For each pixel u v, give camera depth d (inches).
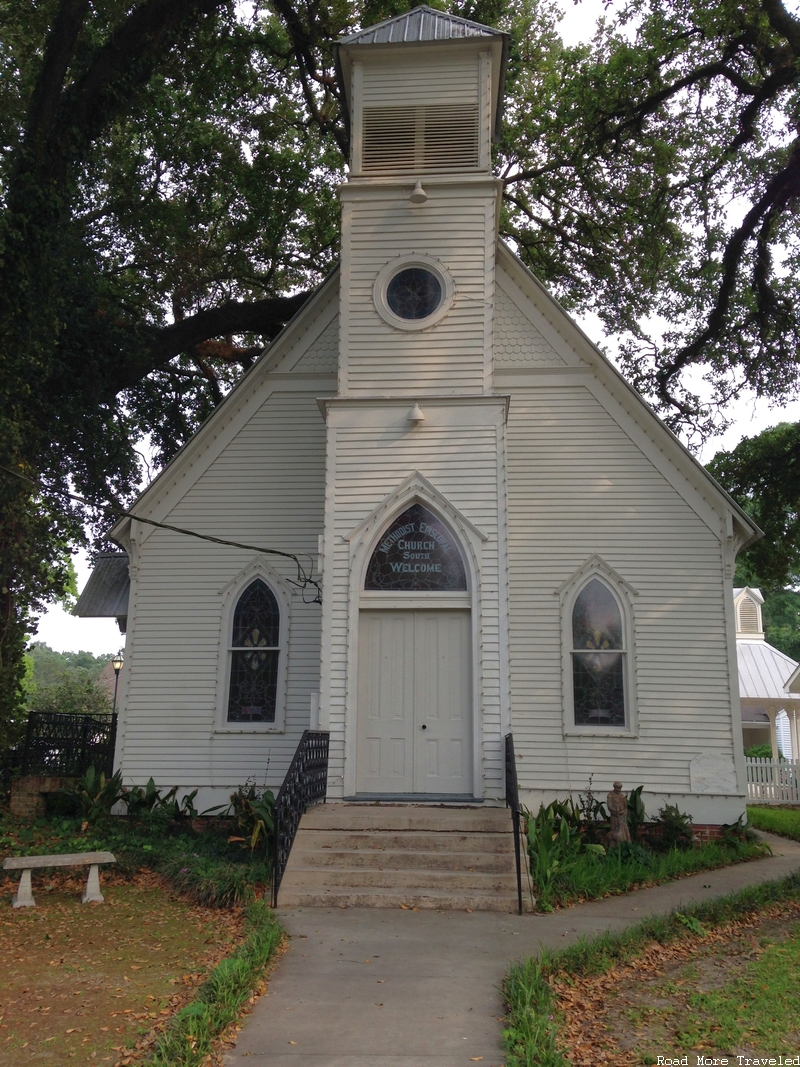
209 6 638.5
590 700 564.4
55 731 647.8
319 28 828.0
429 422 531.2
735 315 879.1
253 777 573.3
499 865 407.5
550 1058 213.9
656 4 761.6
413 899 382.6
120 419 797.2
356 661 506.3
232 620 600.1
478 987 276.5
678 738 551.5
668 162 839.7
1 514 575.8
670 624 565.9
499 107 649.0
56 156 581.0
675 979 291.0
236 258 876.0
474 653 501.0
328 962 301.3
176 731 584.4
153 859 476.7
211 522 612.1
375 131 581.3
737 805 541.6
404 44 578.9
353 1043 233.5
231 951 319.6
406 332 549.0
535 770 554.3
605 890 418.0
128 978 291.9
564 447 593.3
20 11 612.1
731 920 368.8
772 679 1174.3
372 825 436.5
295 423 621.0
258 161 871.7
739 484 895.7
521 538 584.4
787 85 731.4
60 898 417.7
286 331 623.8
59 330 618.8
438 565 520.7
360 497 526.0
